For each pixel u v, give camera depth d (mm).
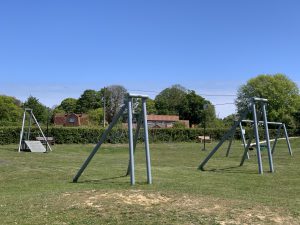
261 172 16734
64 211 8102
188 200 8797
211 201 8812
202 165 18172
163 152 30812
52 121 93688
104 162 21516
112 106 105625
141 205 8328
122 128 41562
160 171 17000
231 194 11016
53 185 12938
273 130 52938
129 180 13898
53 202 8773
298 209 8781
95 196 9055
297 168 18953
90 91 113812
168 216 7695
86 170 17156
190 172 16781
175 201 8680
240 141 46438
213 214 7805
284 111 82500
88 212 7980
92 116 90250
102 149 33438
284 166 19938
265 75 87438
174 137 47188
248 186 12961
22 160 21469
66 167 18438
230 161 22562
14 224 7488
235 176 15570
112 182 13422
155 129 46312
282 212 8234
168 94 112250
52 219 7695
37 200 9094
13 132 36188
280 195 11320
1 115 74562
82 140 39781
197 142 46844
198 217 7629
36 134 36812
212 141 48406
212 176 15461
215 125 63438
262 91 84562
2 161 20547
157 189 11453
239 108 89250
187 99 103000
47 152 28422
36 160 21719
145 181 13648
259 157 16969
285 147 36750
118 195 9070
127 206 8250
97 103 110438
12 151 28062
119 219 7590
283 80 84688
